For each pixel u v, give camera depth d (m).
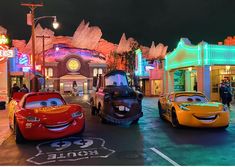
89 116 16.83
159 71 37.91
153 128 11.98
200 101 12.70
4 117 16.39
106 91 13.69
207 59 22.64
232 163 6.63
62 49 88.56
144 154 7.58
